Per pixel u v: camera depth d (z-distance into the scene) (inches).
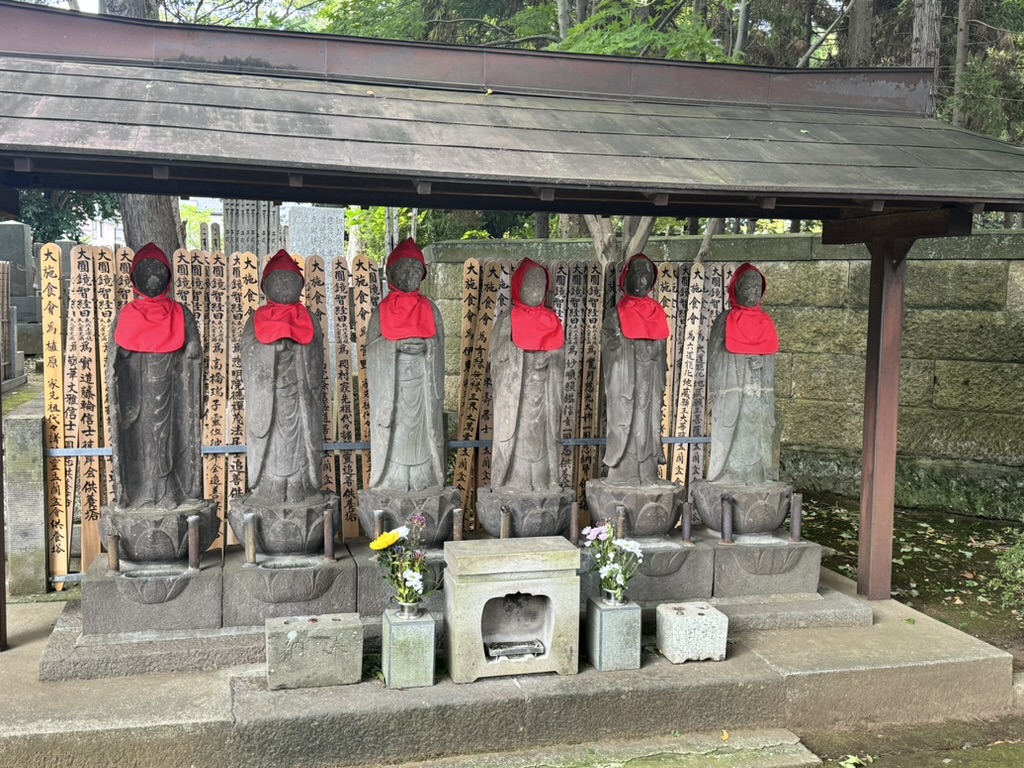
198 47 199.2
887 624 224.1
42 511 237.9
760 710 191.5
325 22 500.4
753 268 233.9
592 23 318.0
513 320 221.5
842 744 189.8
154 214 294.7
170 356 198.1
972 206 199.5
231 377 253.1
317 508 203.3
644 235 329.7
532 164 175.2
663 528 228.4
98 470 242.7
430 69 214.2
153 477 199.6
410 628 179.9
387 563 188.5
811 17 525.0
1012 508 355.3
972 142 223.8
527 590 186.7
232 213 535.8
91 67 188.2
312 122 178.1
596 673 190.5
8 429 234.2
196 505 201.6
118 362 194.1
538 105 211.9
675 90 230.8
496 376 224.7
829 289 388.8
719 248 404.8
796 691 193.0
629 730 184.7
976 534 339.0
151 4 303.4
